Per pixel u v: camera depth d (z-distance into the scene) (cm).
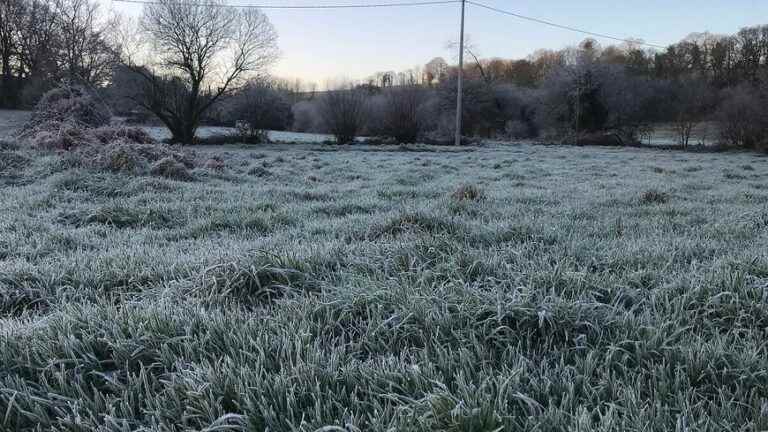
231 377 225
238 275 364
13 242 523
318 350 252
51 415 222
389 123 3525
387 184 1170
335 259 421
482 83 4628
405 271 392
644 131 4041
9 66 4712
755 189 1049
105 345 267
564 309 289
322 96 3544
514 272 373
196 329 280
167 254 472
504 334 278
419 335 275
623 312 307
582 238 536
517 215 715
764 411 198
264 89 3538
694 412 210
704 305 314
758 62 5409
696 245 488
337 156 2295
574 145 3728
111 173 995
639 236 565
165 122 3159
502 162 1933
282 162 1750
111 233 613
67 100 1830
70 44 3650
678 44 6184
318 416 197
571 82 4172
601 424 192
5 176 983
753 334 278
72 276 398
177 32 3009
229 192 940
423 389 224
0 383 230
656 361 252
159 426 198
